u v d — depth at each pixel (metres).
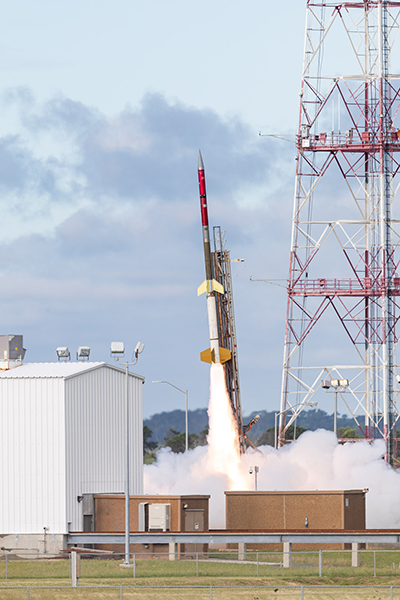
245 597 198.62
